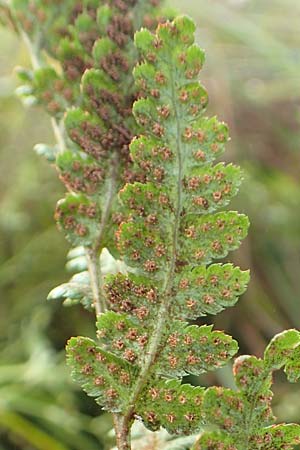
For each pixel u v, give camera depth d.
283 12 0.72
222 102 0.66
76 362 0.27
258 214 0.61
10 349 0.55
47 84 0.32
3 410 0.45
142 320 0.28
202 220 0.28
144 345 0.27
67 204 0.30
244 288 0.28
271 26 0.71
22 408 0.48
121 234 0.28
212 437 0.26
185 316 0.28
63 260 0.61
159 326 0.28
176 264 0.28
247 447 0.26
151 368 0.27
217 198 0.28
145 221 0.28
